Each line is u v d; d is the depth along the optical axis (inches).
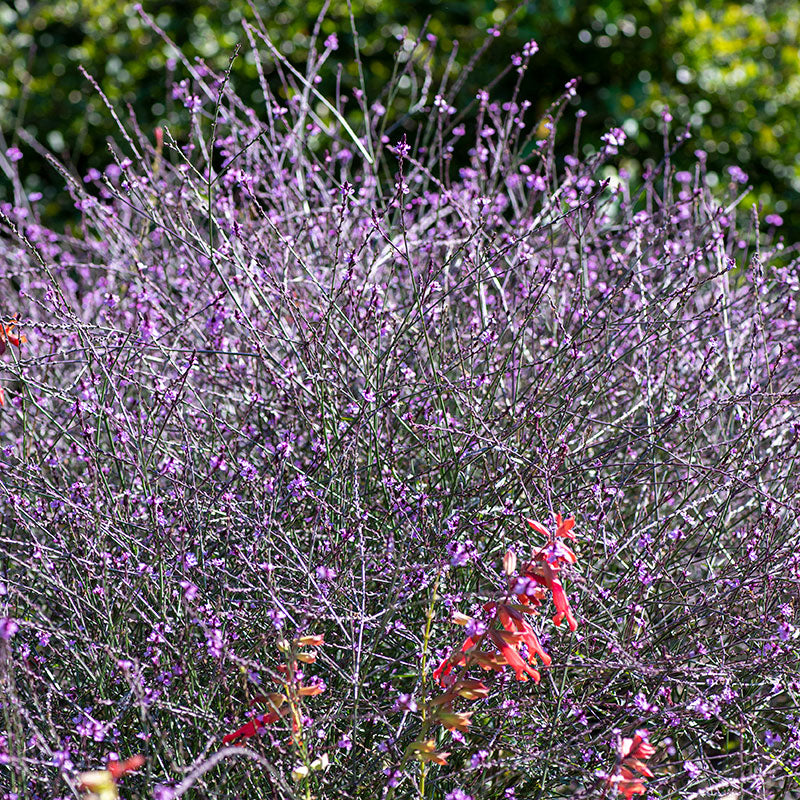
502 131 191.5
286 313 163.3
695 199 175.0
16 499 123.9
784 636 116.0
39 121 341.1
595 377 137.3
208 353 141.5
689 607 131.3
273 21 325.7
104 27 343.6
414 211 221.8
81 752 108.3
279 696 105.9
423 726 108.1
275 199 180.2
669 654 129.3
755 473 128.8
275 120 231.8
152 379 153.1
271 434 146.5
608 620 133.3
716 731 133.8
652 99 317.1
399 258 168.7
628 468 147.4
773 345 165.6
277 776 107.4
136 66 338.3
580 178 173.5
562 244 176.7
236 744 112.8
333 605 119.5
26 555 132.0
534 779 127.0
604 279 172.6
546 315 165.9
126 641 117.8
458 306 155.7
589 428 157.0
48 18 350.9
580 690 129.3
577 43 318.3
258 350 136.1
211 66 327.6
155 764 114.7
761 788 121.0
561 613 108.7
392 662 121.6
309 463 144.2
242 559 119.3
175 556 121.3
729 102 317.7
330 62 318.3
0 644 105.0
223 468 141.6
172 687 118.6
